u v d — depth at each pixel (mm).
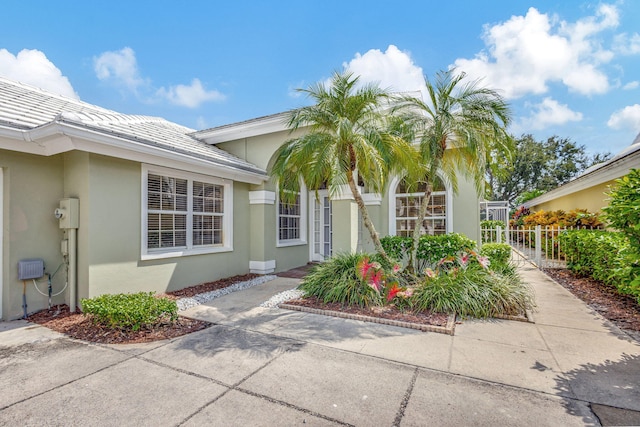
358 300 6277
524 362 4012
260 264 10445
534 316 5820
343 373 3783
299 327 5387
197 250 8758
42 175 6422
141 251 7246
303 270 11555
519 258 13461
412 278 7500
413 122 7180
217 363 4066
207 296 7527
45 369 3941
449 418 2922
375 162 6160
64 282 6641
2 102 6656
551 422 2844
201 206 9000
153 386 3521
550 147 34062
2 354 4395
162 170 7770
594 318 5691
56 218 6582
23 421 2930
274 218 11047
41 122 6281
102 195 6500
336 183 6398
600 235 8148
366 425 2850
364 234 10312
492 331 5090
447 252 8047
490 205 21422
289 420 2924
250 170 9852
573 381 3537
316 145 6520
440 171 9281
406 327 5309
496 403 3143
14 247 5992
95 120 6492
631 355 4176
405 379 3629
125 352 4426
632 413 2957
